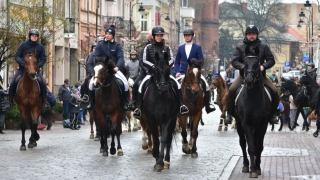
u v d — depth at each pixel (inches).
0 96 1207.6
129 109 816.3
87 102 952.9
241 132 695.7
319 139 1128.2
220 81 1304.1
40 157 807.7
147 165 743.7
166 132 708.0
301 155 845.8
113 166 735.1
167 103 707.4
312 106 1363.2
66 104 1417.3
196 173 687.1
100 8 2746.1
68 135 1161.4
